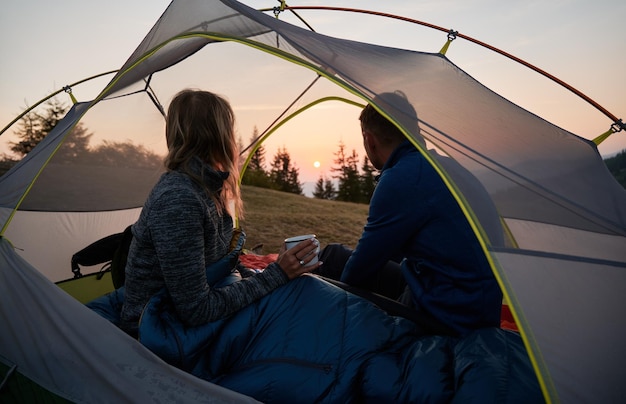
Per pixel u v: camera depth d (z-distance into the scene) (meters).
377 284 1.99
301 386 1.33
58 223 2.90
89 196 2.98
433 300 1.54
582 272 1.21
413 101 1.52
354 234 8.46
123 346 1.49
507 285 1.06
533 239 1.29
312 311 1.48
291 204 12.76
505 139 1.61
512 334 1.38
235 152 1.63
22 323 1.79
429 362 1.30
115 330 1.51
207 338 1.43
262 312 1.50
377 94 1.42
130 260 1.53
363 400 1.32
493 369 1.21
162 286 1.54
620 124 2.16
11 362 1.85
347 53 1.85
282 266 1.56
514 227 1.27
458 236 1.51
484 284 1.49
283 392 1.33
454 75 2.11
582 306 1.12
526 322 1.02
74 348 1.61
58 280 2.87
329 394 1.31
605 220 1.43
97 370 1.54
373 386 1.28
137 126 2.95
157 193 1.40
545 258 1.19
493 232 1.16
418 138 1.26
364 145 1.93
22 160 2.30
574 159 1.78
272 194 14.74
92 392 1.59
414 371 1.27
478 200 1.19
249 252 3.91
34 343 1.75
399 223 1.57
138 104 2.81
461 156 1.32
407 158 1.65
